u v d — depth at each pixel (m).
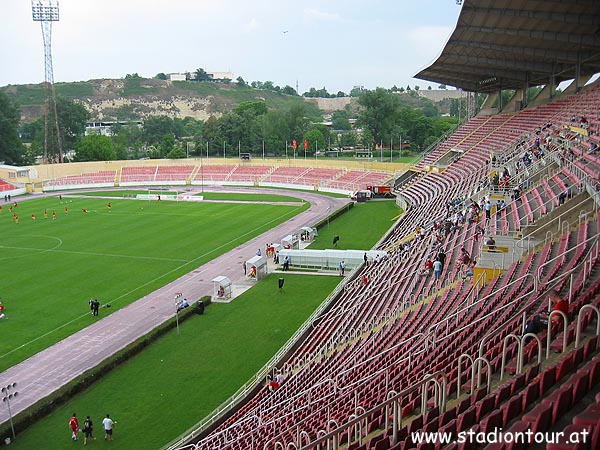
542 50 65.75
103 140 152.00
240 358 35.81
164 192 114.44
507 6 51.31
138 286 50.38
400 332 28.89
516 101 90.81
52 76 144.25
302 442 17.66
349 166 122.06
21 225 78.69
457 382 15.29
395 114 167.62
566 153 47.50
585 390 10.95
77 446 26.39
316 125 183.50
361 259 54.59
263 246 65.06
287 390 28.61
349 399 20.67
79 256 60.75
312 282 51.44
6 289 49.44
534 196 42.25
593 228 28.12
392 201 97.00
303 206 95.00
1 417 29.00
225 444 23.11
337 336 35.16
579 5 48.34
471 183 64.25
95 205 97.56
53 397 29.95
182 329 40.78
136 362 35.41
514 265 29.70
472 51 71.44
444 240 44.72
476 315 23.25
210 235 71.31
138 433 27.38
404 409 15.74
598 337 12.97
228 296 47.66
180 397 30.95
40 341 38.41
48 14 137.50
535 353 14.91
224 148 158.38
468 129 97.25
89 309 44.47
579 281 19.81
